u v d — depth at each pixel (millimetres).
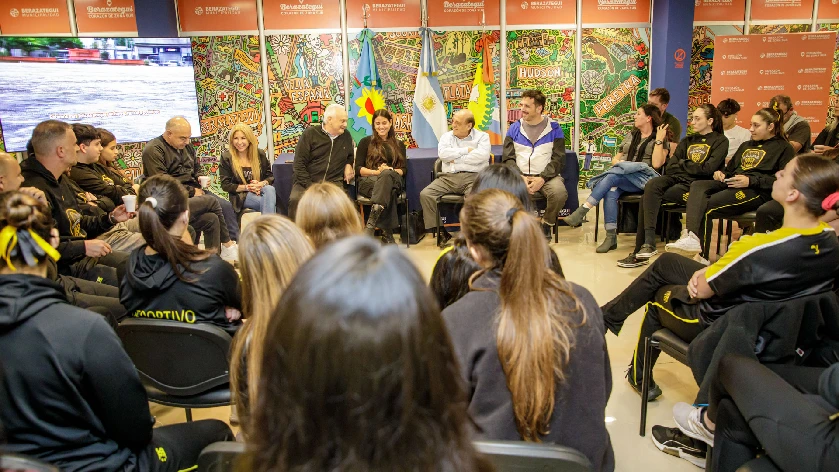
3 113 5402
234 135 4676
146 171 4164
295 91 6598
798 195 1795
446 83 6750
